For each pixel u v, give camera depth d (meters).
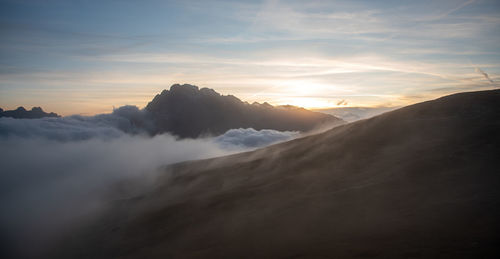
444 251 12.26
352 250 14.10
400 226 16.05
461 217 15.55
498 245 11.94
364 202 22.08
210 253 19.00
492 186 19.22
